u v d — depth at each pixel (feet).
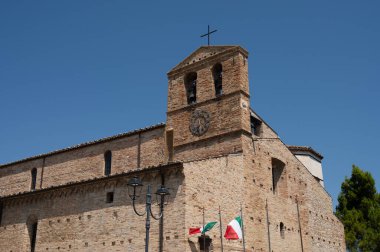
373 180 199.62
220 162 111.24
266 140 133.28
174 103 137.39
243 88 127.65
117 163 138.62
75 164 148.46
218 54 134.00
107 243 104.58
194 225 97.30
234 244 108.27
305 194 146.72
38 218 121.19
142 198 102.73
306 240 139.64
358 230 183.93
